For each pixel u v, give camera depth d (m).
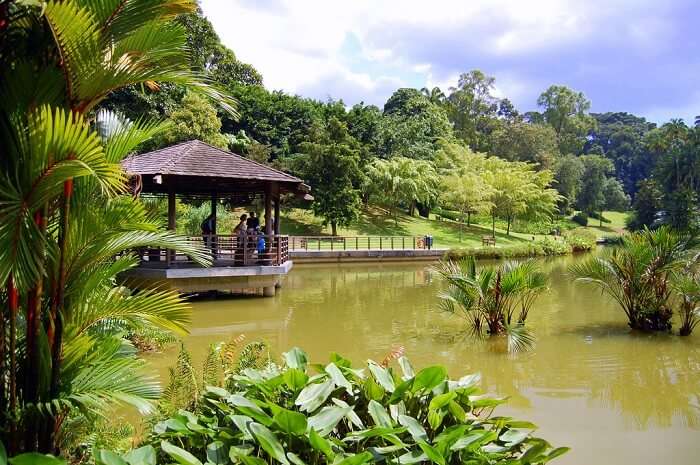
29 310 2.61
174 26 2.74
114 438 3.31
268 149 30.59
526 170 39.47
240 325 9.98
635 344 8.67
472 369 7.30
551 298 13.59
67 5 2.31
